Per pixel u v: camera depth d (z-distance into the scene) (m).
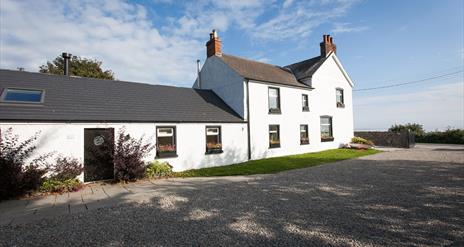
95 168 10.74
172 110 14.09
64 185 9.00
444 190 7.82
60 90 12.13
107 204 7.32
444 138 27.98
